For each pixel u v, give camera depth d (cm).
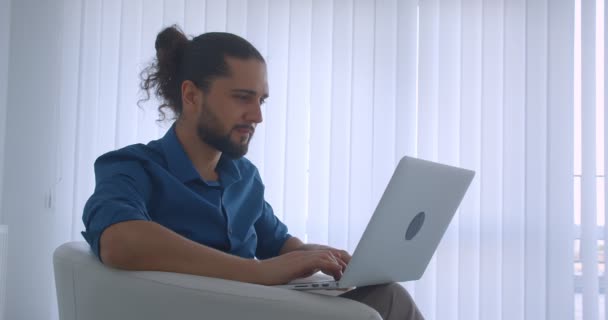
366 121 314
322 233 312
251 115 136
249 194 156
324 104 314
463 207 315
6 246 257
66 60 307
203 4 312
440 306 311
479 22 319
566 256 313
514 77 318
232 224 148
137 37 309
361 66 315
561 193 315
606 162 315
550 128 316
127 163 131
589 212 315
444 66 317
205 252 112
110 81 308
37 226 303
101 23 308
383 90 314
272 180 311
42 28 308
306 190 313
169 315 108
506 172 316
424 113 314
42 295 301
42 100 306
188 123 142
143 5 308
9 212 302
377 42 314
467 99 316
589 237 314
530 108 317
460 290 311
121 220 112
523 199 316
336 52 313
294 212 311
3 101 300
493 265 313
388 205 103
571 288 312
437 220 129
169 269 110
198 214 137
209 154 144
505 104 317
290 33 312
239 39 141
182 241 112
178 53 146
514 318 312
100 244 112
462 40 316
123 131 305
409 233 118
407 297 132
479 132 317
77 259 119
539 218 315
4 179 302
